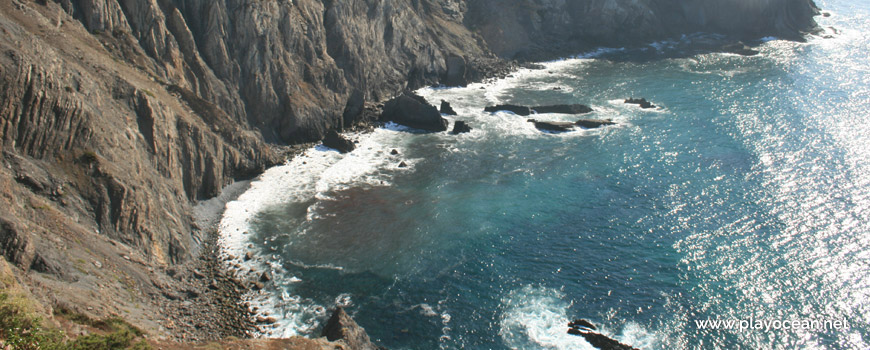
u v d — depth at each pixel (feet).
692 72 436.76
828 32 549.54
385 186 253.85
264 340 144.25
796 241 206.59
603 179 258.98
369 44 366.02
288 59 305.53
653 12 534.37
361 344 156.46
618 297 180.14
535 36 494.59
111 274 160.66
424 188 251.60
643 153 286.25
